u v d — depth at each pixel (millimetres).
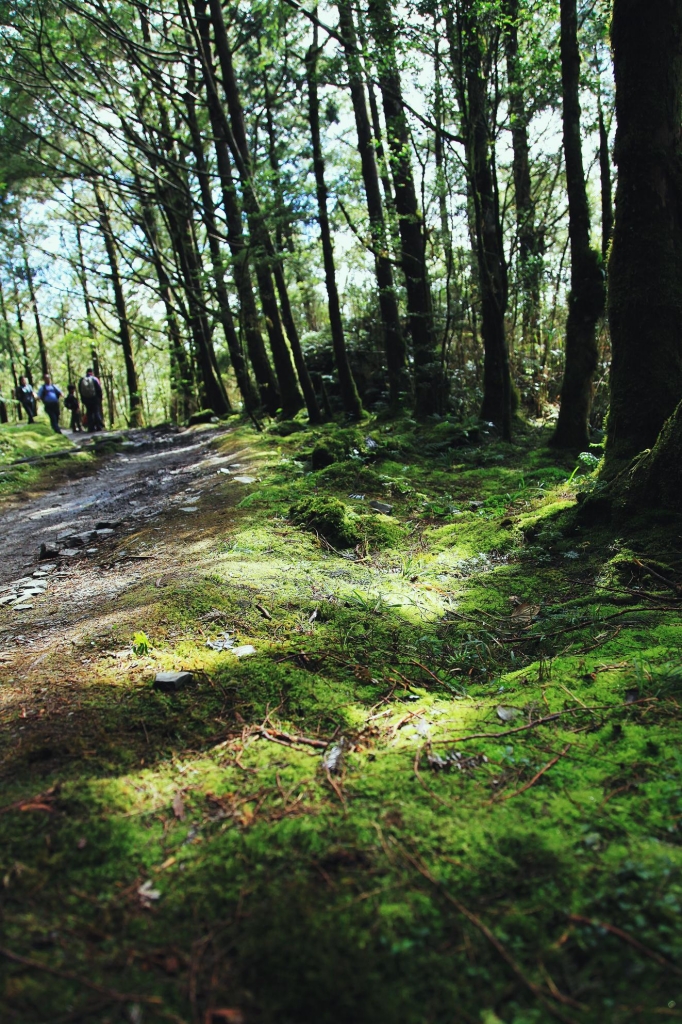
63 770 2418
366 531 5574
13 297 30703
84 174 14312
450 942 1590
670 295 5293
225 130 11398
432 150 11914
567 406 8578
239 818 2094
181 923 1710
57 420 20234
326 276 11891
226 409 20422
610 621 3494
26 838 2043
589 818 1972
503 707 2701
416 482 7547
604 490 5012
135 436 17750
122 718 2768
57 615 4430
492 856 1848
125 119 13375
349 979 1506
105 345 35562
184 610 3924
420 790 2184
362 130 11852
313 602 4039
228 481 8297
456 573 4684
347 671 3203
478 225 9016
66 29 12742
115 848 1988
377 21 8383
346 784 2254
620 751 2301
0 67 12242
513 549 4926
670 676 2707
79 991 1527
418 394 11836
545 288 13180
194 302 17000
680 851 1802
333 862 1875
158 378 39156
